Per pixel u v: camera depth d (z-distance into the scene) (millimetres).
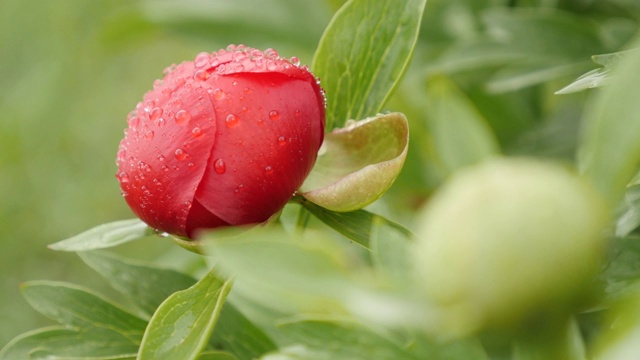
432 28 507
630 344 278
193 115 354
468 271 285
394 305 290
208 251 358
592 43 436
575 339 296
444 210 288
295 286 294
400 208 487
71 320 382
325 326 319
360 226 361
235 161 354
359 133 368
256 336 393
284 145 354
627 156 290
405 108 494
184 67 368
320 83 377
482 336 291
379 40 375
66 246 373
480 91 494
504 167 290
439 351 313
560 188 285
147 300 393
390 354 315
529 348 290
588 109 439
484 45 446
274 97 355
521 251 283
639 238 328
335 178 367
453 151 313
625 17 482
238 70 356
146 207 362
